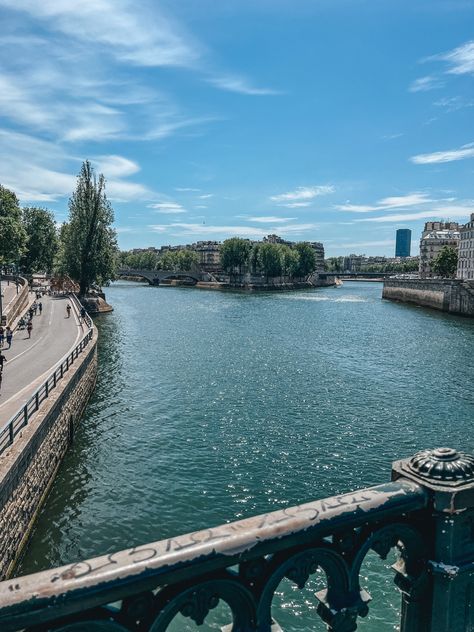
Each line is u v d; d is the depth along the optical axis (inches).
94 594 64.4
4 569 470.6
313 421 1011.9
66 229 2913.4
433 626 91.4
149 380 1365.7
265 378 1397.6
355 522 83.7
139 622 70.7
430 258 7524.6
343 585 87.2
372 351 1862.7
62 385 825.5
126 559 69.0
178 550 71.1
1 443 501.7
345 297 5305.1
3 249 2265.0
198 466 784.3
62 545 566.9
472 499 89.1
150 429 956.0
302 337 2226.9
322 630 436.8
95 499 674.2
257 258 6801.2
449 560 89.5
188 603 73.6
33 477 590.2
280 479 740.0
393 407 1115.3
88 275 2847.0
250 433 936.9
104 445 869.2
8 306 1994.3
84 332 1689.2
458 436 931.3
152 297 4911.4
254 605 78.8
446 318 3154.5
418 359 1705.2
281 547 77.5
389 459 818.2
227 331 2409.0
